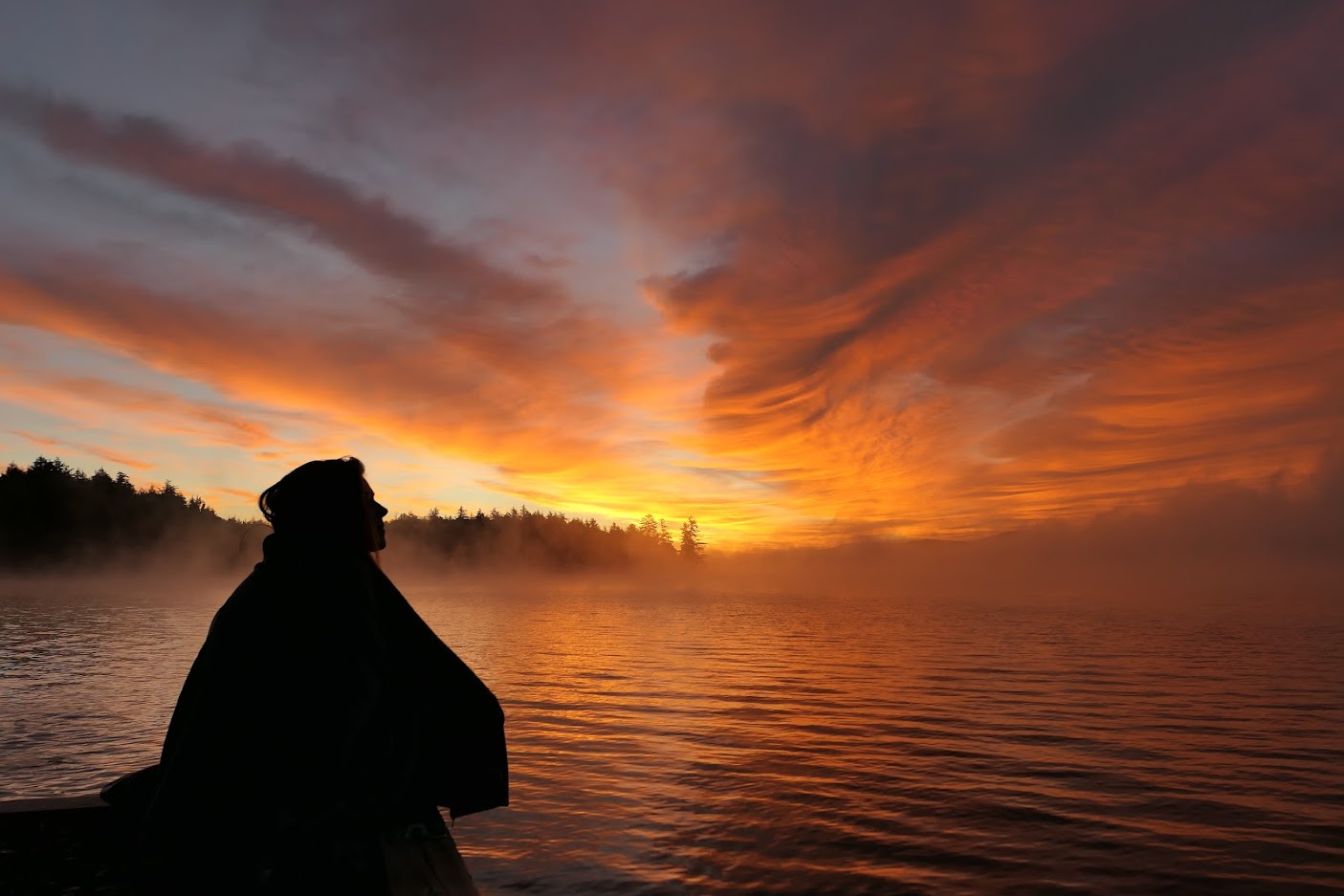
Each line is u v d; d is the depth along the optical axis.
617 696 16.36
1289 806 8.47
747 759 10.77
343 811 2.04
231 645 2.13
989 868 6.80
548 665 22.06
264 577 2.22
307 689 2.06
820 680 18.61
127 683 17.72
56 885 2.69
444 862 2.18
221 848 1.98
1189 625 35.09
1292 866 6.81
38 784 9.20
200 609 50.03
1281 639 28.17
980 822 8.02
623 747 11.61
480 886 6.43
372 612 2.18
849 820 8.14
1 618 41.97
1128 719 13.45
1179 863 6.90
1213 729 12.57
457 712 2.26
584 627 37.00
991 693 16.39
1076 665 21.16
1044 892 6.30
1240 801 8.66
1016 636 30.44
